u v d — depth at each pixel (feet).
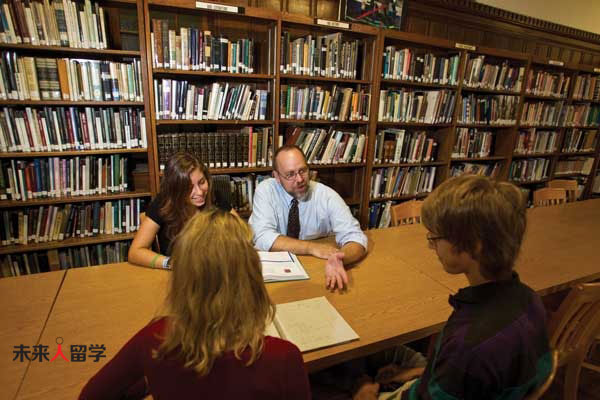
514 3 11.98
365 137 9.85
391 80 9.69
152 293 4.28
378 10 9.75
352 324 3.79
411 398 2.65
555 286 4.89
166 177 5.51
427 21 10.85
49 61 6.76
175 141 7.90
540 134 13.58
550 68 13.48
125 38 7.45
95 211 7.81
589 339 4.63
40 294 4.20
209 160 8.31
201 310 1.84
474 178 2.32
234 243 1.90
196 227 1.95
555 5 12.90
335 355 3.32
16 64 6.58
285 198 6.31
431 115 10.57
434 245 2.46
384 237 6.45
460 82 10.71
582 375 6.31
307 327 3.63
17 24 6.43
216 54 7.80
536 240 6.59
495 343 2.11
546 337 2.33
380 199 10.82
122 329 3.59
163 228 5.73
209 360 1.84
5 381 2.90
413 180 11.23
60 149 7.22
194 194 5.52
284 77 8.53
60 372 3.01
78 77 7.01
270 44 8.39
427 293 4.49
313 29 9.12
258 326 1.96
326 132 9.38
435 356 2.44
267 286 4.52
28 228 7.38
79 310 3.90
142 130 7.69
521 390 2.18
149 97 7.38
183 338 1.85
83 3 6.81
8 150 6.88
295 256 5.37
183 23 8.02
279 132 9.39
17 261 7.43
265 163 8.92
